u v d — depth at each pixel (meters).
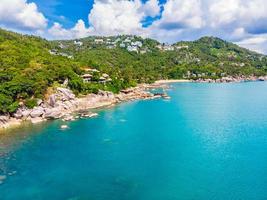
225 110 136.12
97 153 73.06
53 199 50.81
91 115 115.94
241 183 56.91
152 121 110.19
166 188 54.88
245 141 84.56
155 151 75.12
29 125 100.31
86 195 52.22
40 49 192.75
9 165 65.19
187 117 119.06
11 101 104.44
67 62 163.12
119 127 99.81
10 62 127.88
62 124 102.44
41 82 118.50
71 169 63.28
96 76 160.00
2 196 51.75
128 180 58.38
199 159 69.62
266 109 139.00
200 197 51.69
